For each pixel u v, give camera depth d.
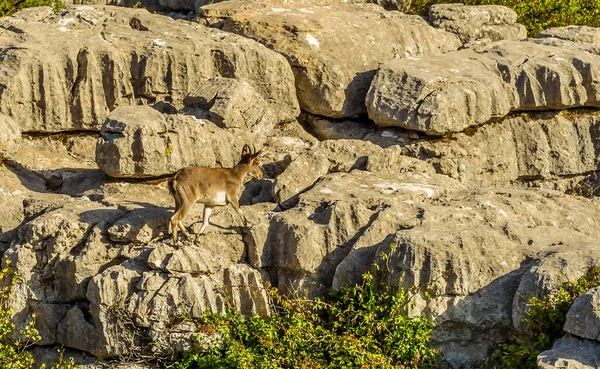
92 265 44.44
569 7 71.94
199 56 56.53
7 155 51.56
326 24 61.44
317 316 43.41
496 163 57.16
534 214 47.22
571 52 60.72
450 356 42.31
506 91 57.81
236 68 57.09
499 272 42.25
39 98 54.53
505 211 46.81
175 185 43.94
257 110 54.28
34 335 45.06
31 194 49.69
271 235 45.53
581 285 40.19
